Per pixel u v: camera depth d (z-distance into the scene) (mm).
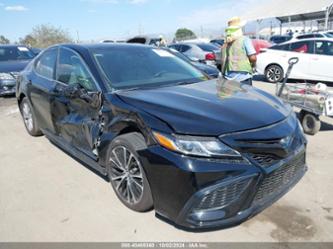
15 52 9906
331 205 3062
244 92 3336
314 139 4898
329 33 18062
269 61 10703
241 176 2393
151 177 2609
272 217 2896
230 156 2393
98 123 3275
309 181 3529
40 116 4695
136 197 2949
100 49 3840
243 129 2490
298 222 2816
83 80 3580
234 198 2438
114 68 3547
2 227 2926
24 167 4184
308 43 10031
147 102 2863
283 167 2619
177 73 3881
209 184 2367
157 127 2570
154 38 16344
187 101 2896
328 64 9562
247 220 2736
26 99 5152
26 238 2768
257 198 2547
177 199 2467
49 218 3031
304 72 10094
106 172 3344
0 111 7504
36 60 5016
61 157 4457
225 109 2750
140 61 3832
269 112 2820
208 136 2412
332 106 4641
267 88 9758
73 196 3393
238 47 5168
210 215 2422
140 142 2750
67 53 4027
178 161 2414
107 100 3135
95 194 3408
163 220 2893
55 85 4090
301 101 5055
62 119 3984
